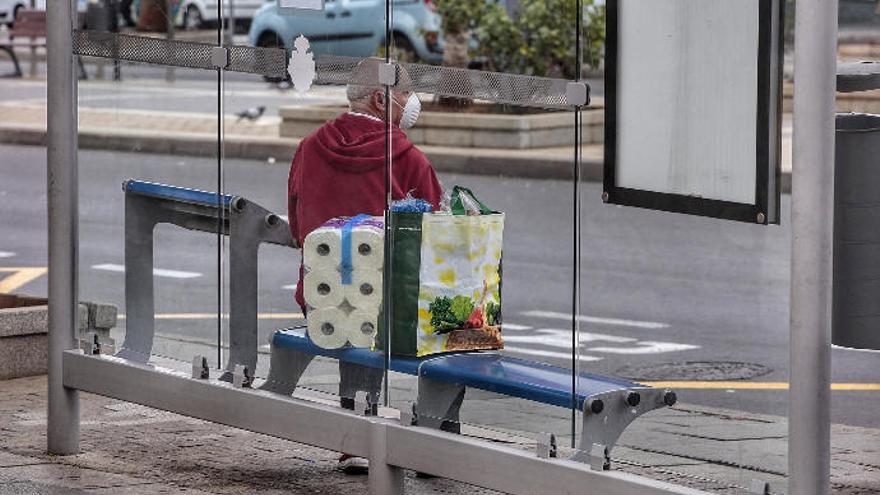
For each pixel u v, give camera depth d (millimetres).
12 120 50031
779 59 10688
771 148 10695
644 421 11750
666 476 11305
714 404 11609
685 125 11289
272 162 23047
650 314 16766
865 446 15367
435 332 13289
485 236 13438
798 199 10141
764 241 16375
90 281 15789
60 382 15305
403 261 13391
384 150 14211
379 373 13414
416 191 14109
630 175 11758
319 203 14516
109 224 15852
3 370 18906
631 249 17109
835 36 10047
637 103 11641
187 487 14141
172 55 15023
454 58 14719
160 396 14781
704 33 11094
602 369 14703
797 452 10289
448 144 14617
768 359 14352
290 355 14156
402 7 14438
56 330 15281
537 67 12992
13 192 37188
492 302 13602
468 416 12672
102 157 19219
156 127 19094
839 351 19281
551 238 14953
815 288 10148
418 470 12820
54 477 14359
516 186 14562
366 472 14789
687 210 11320
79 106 16172
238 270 14742
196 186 17828
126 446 15727
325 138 14461
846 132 13594
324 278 13789
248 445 15867
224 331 14734
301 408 13672
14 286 26062
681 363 14906
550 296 15414
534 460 11906
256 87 29000
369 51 13820
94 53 15156
